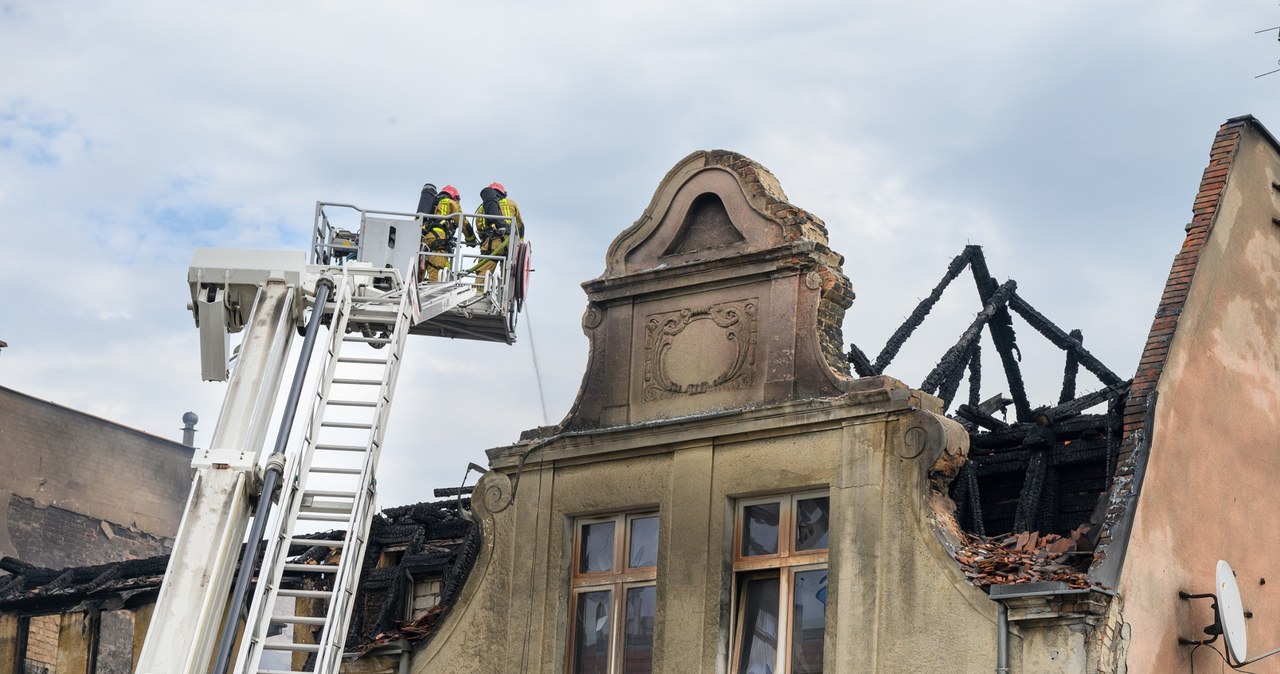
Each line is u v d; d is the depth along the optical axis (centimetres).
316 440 1619
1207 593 1578
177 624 1461
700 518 1672
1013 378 2047
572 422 1798
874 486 1579
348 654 1797
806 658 1593
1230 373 1708
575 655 1723
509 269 2172
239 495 1541
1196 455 1628
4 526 3466
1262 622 1662
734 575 1658
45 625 2623
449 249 2170
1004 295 2006
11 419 3525
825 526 1623
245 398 1636
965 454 1582
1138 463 1550
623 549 1733
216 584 1502
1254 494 1697
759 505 1669
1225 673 1598
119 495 3744
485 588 1775
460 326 2208
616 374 1791
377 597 2283
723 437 1681
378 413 1648
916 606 1521
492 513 1803
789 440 1647
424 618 1819
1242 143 1805
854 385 1622
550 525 1764
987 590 1488
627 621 1709
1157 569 1531
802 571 1620
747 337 1714
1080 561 1541
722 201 1767
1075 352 2016
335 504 1605
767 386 1681
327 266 1822
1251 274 1778
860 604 1552
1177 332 1642
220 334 1745
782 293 1703
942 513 1559
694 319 1758
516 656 1727
